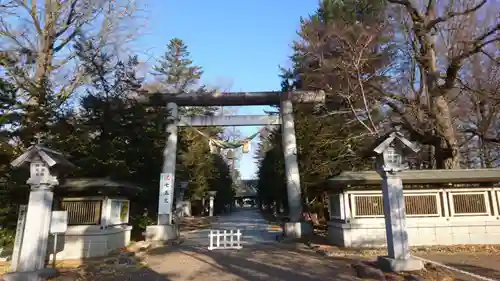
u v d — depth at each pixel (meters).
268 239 17.98
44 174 8.61
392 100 19.20
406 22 19.58
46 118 14.00
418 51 19.30
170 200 17.27
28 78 14.75
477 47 14.45
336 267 9.61
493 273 8.39
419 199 13.55
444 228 13.24
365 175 13.57
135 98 17.55
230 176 61.62
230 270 9.61
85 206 12.64
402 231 8.77
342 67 17.75
